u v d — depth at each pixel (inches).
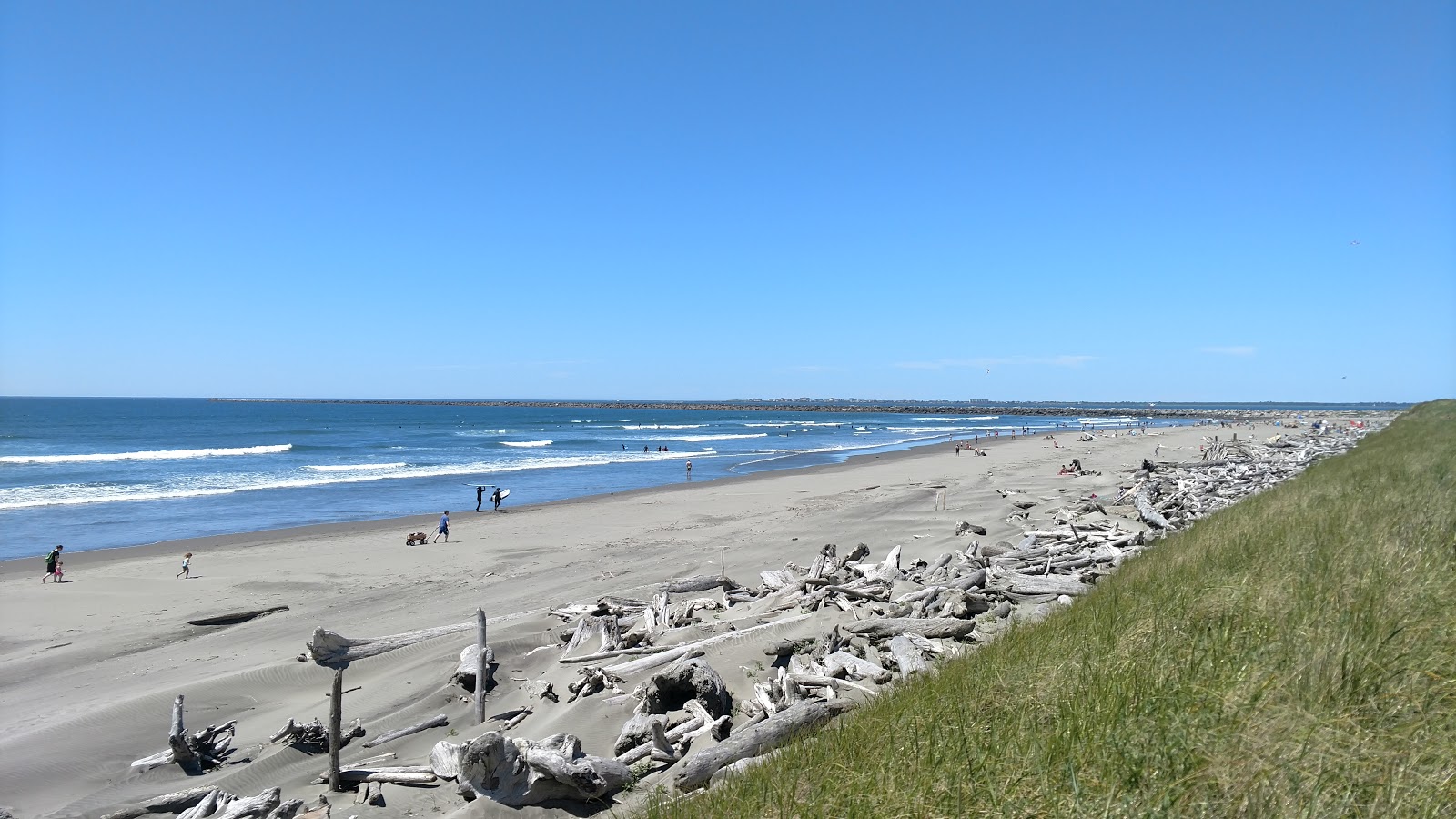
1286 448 2204.7
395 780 314.5
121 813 303.6
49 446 2997.0
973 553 728.3
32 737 378.3
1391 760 144.0
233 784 326.0
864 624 456.8
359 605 671.1
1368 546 332.8
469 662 436.5
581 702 384.2
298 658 493.4
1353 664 182.7
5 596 725.3
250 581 779.4
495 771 287.7
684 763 299.6
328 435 3870.6
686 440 3671.3
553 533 1067.9
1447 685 172.2
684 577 727.7
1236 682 189.3
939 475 1752.0
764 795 201.8
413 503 1487.5
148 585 767.7
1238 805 137.3
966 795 165.5
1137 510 1007.0
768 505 1301.7
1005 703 222.5
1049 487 1413.6
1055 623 341.1
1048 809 152.0
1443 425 1619.1
